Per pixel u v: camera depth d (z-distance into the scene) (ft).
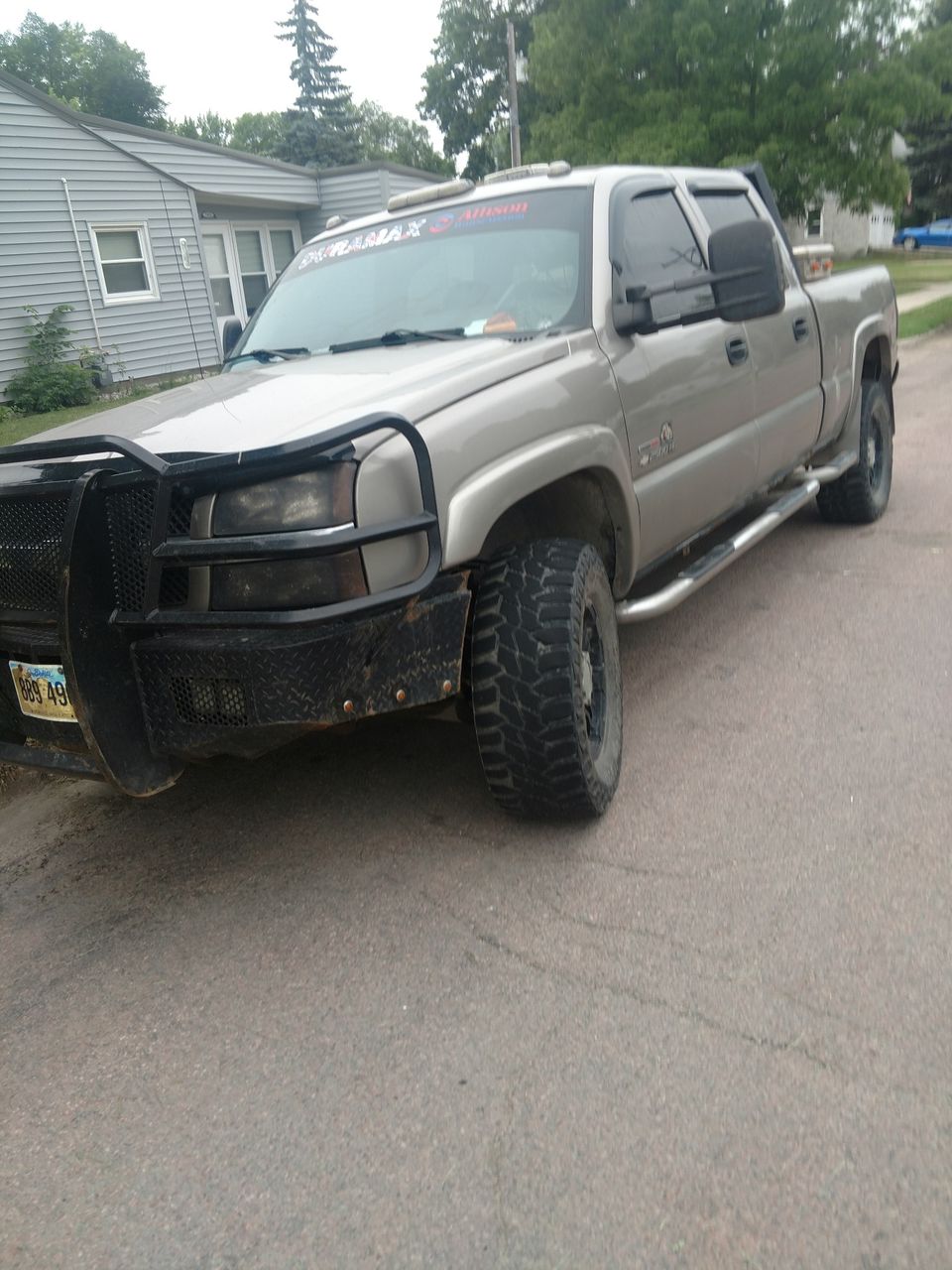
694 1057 7.84
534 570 10.37
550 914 9.76
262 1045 8.50
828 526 21.98
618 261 12.85
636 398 12.39
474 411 10.00
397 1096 7.77
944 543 20.15
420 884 10.46
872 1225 6.37
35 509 9.36
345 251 14.99
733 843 10.64
